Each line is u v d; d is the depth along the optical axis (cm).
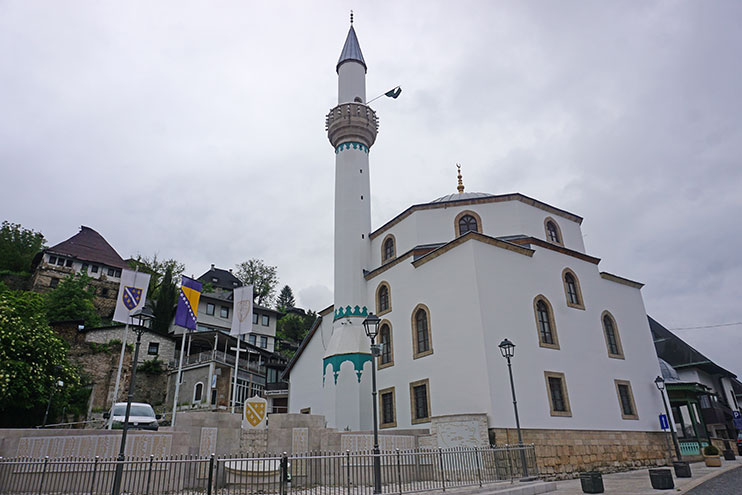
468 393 2164
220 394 4212
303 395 3481
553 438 2205
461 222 2980
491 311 2272
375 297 2975
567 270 2788
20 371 2352
